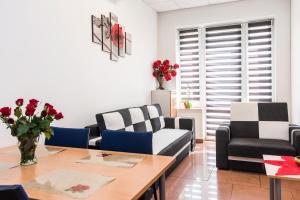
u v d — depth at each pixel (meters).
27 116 1.50
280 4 4.24
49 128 1.55
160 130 3.97
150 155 1.64
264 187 2.62
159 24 5.15
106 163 1.47
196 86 5.08
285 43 4.23
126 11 3.89
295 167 1.80
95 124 2.96
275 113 3.40
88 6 2.99
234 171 3.13
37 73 2.30
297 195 2.43
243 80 4.66
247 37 4.61
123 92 3.81
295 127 3.15
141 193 1.08
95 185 1.13
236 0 4.50
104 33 3.30
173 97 4.78
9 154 1.72
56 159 1.57
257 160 2.95
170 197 2.40
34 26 2.26
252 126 3.43
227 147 3.13
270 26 4.47
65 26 2.63
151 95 4.79
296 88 3.77
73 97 2.77
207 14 4.76
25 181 1.19
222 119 4.88
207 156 3.86
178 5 4.73
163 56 5.14
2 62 1.97
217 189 2.59
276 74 4.30
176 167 3.27
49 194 1.04
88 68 3.01
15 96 2.08
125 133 1.84
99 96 3.22
